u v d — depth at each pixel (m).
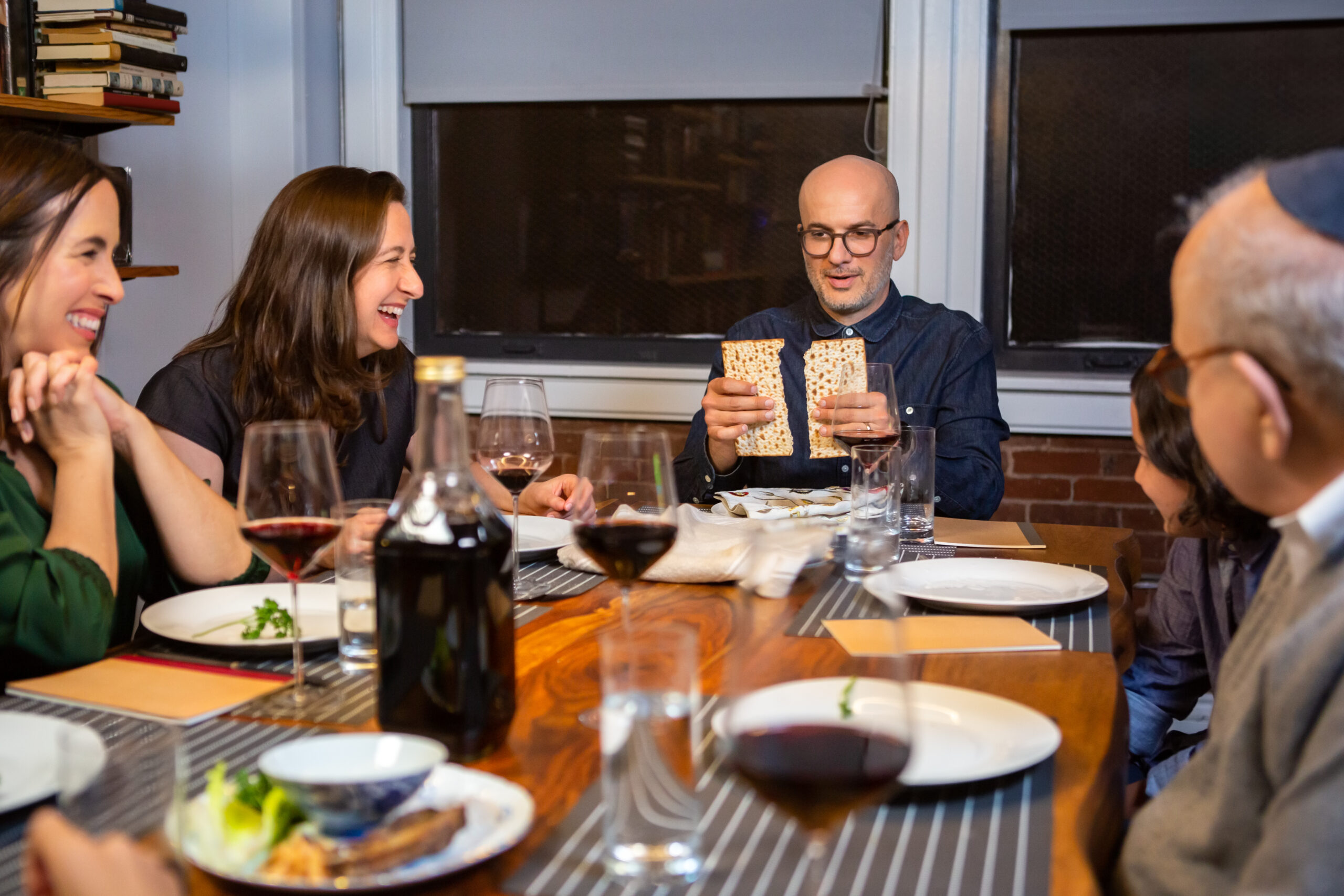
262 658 1.17
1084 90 3.25
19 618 1.15
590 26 3.48
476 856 0.71
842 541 1.61
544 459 1.52
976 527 1.91
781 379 2.36
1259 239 0.75
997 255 3.35
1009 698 1.06
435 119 3.70
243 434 1.88
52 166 1.39
